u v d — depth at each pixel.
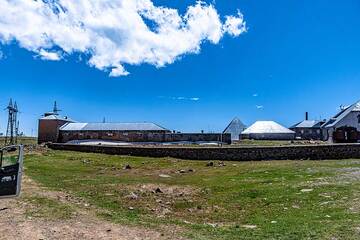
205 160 42.28
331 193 18.69
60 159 42.59
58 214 13.93
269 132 101.12
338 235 11.63
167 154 44.91
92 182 25.38
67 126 85.50
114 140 80.00
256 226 14.12
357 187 19.64
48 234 11.26
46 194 18.17
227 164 38.12
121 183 25.30
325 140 81.44
